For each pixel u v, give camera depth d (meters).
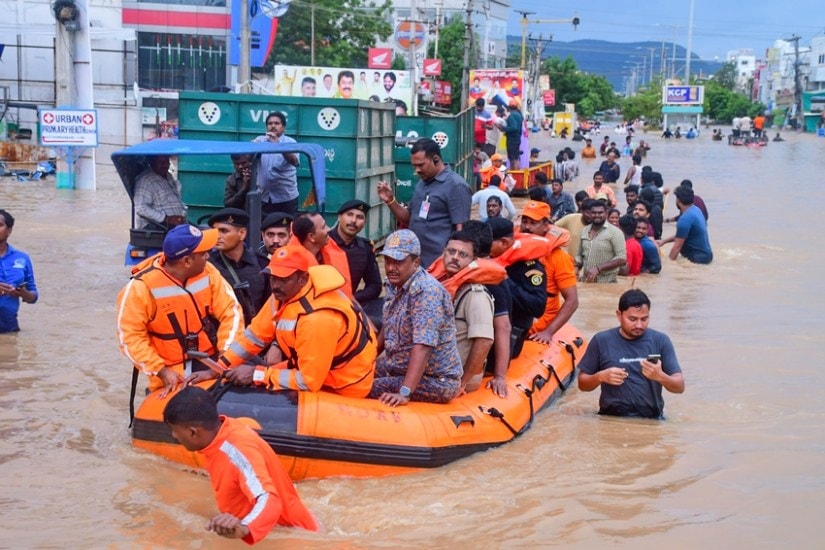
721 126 137.88
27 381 8.29
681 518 5.68
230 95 12.24
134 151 9.62
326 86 42.91
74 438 6.91
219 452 4.92
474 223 7.29
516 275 7.94
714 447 6.97
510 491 6.05
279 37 56.72
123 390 8.11
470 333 6.99
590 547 5.26
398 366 6.74
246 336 6.50
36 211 20.05
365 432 6.17
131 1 50.16
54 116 24.64
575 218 14.06
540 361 8.28
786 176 37.44
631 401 7.63
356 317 6.41
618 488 6.14
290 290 6.19
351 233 8.46
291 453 6.06
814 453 6.86
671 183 33.62
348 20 59.12
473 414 6.75
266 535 5.11
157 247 10.98
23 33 39.03
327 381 6.44
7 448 6.68
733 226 21.34
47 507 5.70
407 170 15.64
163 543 5.22
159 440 6.48
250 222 9.63
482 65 72.19
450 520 5.59
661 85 144.38
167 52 50.94
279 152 9.86
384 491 6.00
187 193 12.06
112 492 5.93
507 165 30.97
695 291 13.51
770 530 5.52
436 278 7.24
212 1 50.81
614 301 12.49
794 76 126.12
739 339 10.47
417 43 43.06
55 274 13.12
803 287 13.95
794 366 9.34
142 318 6.50
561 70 111.69
